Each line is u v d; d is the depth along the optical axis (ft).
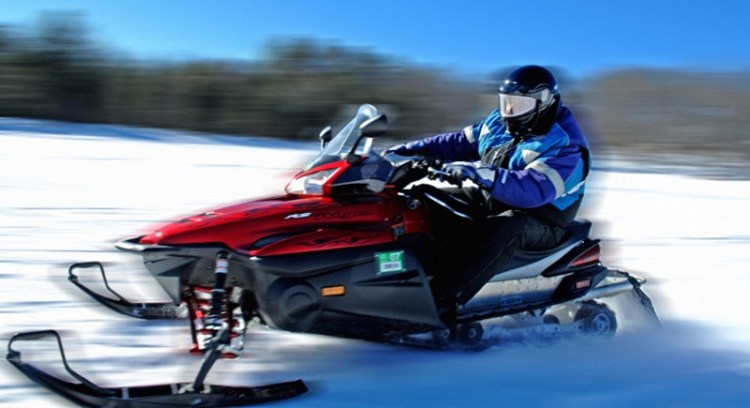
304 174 13.07
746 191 41.68
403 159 13.65
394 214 12.88
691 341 14.66
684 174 50.65
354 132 13.05
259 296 11.73
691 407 11.08
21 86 58.49
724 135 64.39
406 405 10.89
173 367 12.05
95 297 13.82
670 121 65.41
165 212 26.25
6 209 24.94
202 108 62.49
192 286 11.97
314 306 11.93
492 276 13.28
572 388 11.76
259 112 62.69
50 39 59.88
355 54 65.98
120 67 61.93
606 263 21.97
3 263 17.78
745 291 19.02
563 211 13.99
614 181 43.57
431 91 64.80
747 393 11.75
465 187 14.55
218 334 10.71
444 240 13.38
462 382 11.93
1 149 41.14
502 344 13.80
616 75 68.54
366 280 12.26
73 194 28.78
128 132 56.39
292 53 65.77
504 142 14.66
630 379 12.27
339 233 12.15
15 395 10.42
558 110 14.10
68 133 52.47
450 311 13.16
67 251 19.43
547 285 14.32
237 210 12.13
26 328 13.38
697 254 23.63
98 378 11.40
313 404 10.80
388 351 13.41
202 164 41.11
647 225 28.86
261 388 10.88
